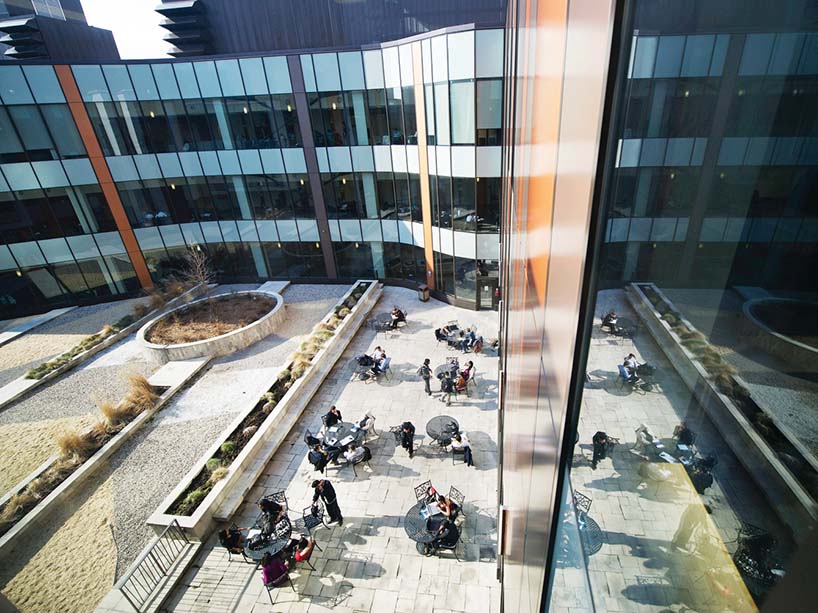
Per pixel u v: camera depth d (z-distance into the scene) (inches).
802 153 28.5
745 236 30.7
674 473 41.3
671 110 35.7
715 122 33.4
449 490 423.2
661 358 41.6
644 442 45.6
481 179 702.5
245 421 518.3
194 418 563.5
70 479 459.8
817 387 26.6
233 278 1042.1
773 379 30.0
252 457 468.1
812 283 27.8
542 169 105.0
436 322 774.5
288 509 415.8
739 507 31.9
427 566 357.1
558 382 78.9
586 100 56.2
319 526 394.6
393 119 797.9
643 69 39.3
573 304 64.4
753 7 30.8
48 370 681.0
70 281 924.6
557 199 79.8
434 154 743.7
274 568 335.0
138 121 875.4
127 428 533.0
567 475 77.6
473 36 610.5
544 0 108.4
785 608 23.4
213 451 471.8
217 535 395.9
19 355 752.3
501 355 491.2
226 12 1040.8
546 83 99.8
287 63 809.5
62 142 837.8
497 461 458.9
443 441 459.8
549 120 93.0
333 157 872.9
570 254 66.9
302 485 444.1
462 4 959.6
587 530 60.9
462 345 664.4
